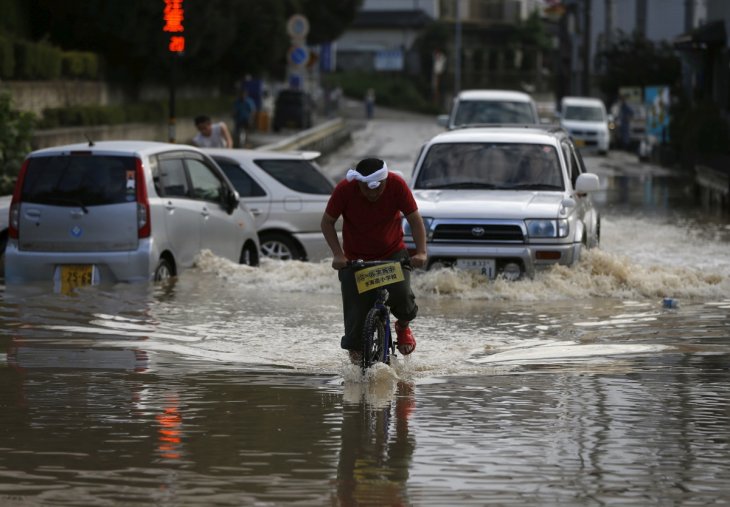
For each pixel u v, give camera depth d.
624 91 167.50
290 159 54.62
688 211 79.62
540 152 46.94
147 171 43.44
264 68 169.12
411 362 30.20
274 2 160.25
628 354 31.31
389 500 19.28
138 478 20.44
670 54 187.38
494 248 42.28
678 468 21.05
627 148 160.12
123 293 41.22
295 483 20.17
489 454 21.91
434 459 21.58
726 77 132.50
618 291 41.78
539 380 28.19
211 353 31.45
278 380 28.22
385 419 24.47
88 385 27.62
